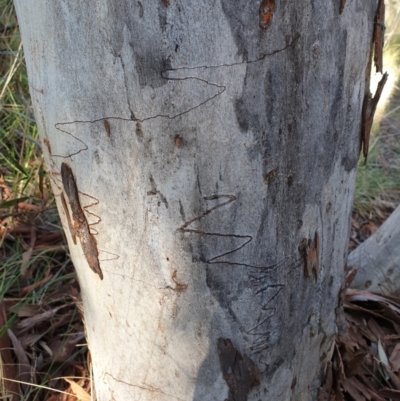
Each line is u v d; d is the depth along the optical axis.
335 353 0.66
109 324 0.50
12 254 0.91
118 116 0.36
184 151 0.36
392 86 1.45
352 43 0.39
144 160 0.37
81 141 0.39
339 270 0.55
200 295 0.43
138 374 0.51
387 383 0.71
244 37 0.32
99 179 0.40
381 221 1.15
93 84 0.35
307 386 0.61
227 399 0.51
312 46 0.36
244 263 0.43
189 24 0.31
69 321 0.79
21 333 0.75
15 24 1.13
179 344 0.47
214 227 0.40
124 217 0.41
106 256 0.44
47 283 0.84
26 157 1.00
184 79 0.33
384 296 0.82
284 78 0.35
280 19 0.33
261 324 0.47
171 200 0.38
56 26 0.35
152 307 0.45
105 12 0.32
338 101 0.41
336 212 0.49
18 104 1.08
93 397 0.65
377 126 1.41
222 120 0.35
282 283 0.46
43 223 0.98
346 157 0.46
